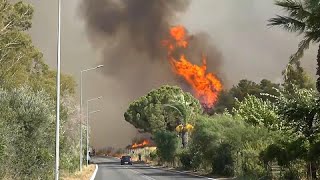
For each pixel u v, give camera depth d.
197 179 35.06
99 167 68.19
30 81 48.25
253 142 35.72
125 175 42.03
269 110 36.19
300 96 25.75
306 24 22.84
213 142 42.31
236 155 37.94
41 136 22.72
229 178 35.91
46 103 25.25
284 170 27.52
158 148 74.75
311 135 24.94
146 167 68.56
